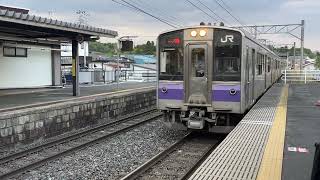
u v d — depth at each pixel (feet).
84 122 52.90
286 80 117.50
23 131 41.37
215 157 23.59
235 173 20.53
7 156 34.81
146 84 100.89
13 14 44.24
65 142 42.52
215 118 39.88
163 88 41.24
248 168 21.36
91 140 42.01
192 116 40.01
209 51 39.34
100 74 108.58
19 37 67.92
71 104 49.88
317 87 91.81
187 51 39.99
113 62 160.04
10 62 76.02
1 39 66.95
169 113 42.24
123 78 127.24
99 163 33.17
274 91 74.23
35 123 43.19
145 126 52.08
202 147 38.70
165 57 41.09
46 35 64.18
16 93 67.05
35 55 81.66
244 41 38.75
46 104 48.60
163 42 41.04
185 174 28.25
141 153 36.99
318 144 14.66
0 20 43.52
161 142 41.91
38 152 37.91
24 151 36.86
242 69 38.60
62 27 53.78
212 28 39.24
